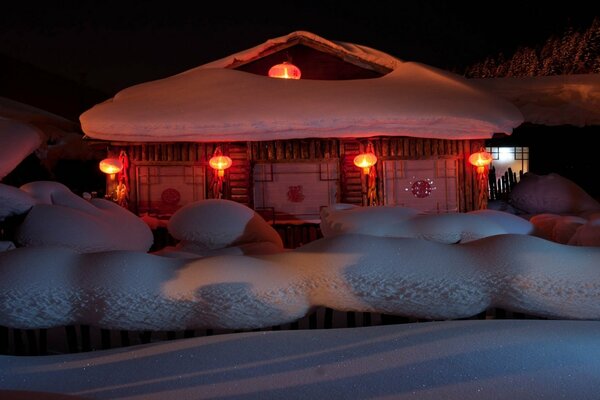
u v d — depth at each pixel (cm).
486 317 489
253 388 317
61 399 268
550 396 292
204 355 362
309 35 1295
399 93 1104
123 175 1141
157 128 1050
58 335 493
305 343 373
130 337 482
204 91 1137
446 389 303
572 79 1683
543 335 358
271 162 1153
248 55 1314
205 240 747
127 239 689
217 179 1136
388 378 318
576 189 1286
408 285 414
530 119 1455
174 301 404
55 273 415
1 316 406
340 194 1154
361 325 486
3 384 341
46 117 1809
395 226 652
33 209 627
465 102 1090
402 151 1149
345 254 426
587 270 407
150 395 316
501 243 430
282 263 436
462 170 1160
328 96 1085
